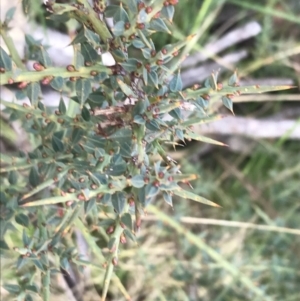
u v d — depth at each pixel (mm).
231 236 415
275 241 400
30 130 255
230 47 441
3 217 243
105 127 217
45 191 243
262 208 433
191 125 198
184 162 429
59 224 218
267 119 449
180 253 401
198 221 384
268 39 428
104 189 192
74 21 308
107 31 191
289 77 448
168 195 187
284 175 430
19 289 240
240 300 378
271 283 395
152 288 397
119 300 394
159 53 184
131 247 396
